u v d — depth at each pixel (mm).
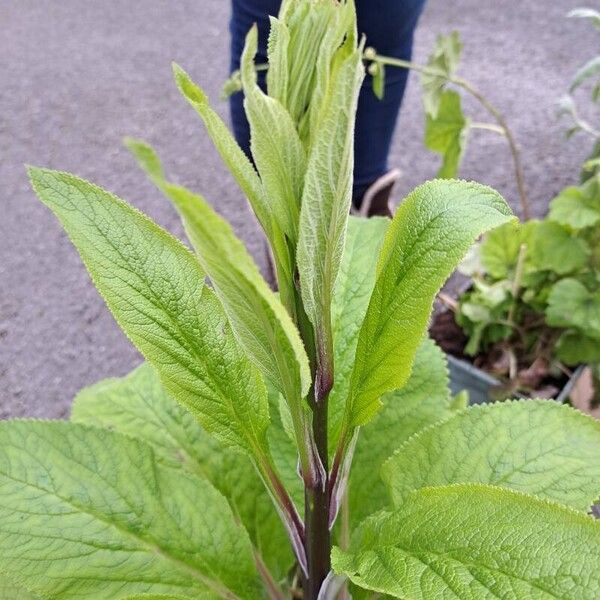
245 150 785
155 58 1406
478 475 325
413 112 1262
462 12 1493
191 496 346
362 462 394
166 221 1062
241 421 301
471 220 257
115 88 1334
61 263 1017
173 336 291
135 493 333
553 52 1383
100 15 1544
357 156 845
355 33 223
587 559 208
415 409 400
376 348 270
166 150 1194
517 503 229
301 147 226
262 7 687
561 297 681
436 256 257
